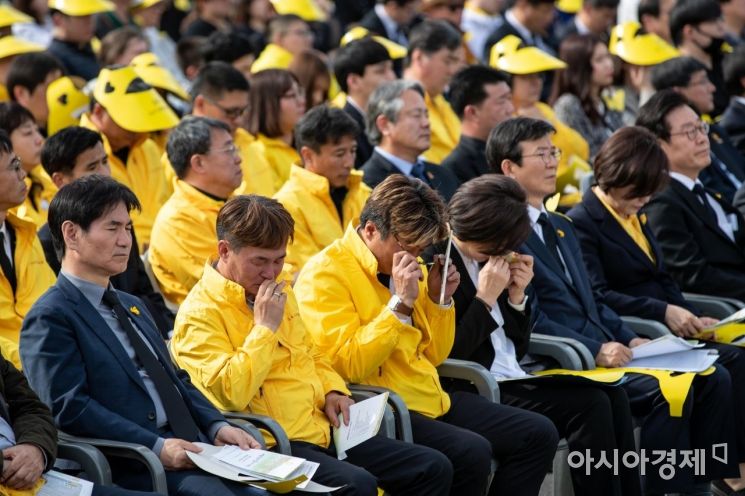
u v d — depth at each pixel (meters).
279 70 17.94
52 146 13.38
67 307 10.12
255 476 9.52
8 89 18.17
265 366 10.50
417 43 20.19
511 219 12.22
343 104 19.64
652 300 14.79
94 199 10.23
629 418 12.81
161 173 16.61
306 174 14.74
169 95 19.72
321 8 32.22
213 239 13.79
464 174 17.47
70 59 22.89
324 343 11.66
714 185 18.94
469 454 11.39
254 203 10.71
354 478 10.37
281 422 10.88
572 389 12.68
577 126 20.95
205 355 10.67
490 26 29.22
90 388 10.08
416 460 10.96
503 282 12.45
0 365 9.98
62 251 10.38
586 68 21.28
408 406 11.87
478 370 12.26
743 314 14.28
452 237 12.63
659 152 14.77
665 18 25.23
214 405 10.72
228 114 17.17
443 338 12.16
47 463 9.47
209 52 21.70
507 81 17.77
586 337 13.65
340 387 11.43
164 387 10.31
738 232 16.84
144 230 16.20
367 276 11.84
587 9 27.72
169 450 9.87
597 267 15.00
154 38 26.48
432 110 20.28
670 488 13.28
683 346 13.68
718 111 23.03
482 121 17.55
